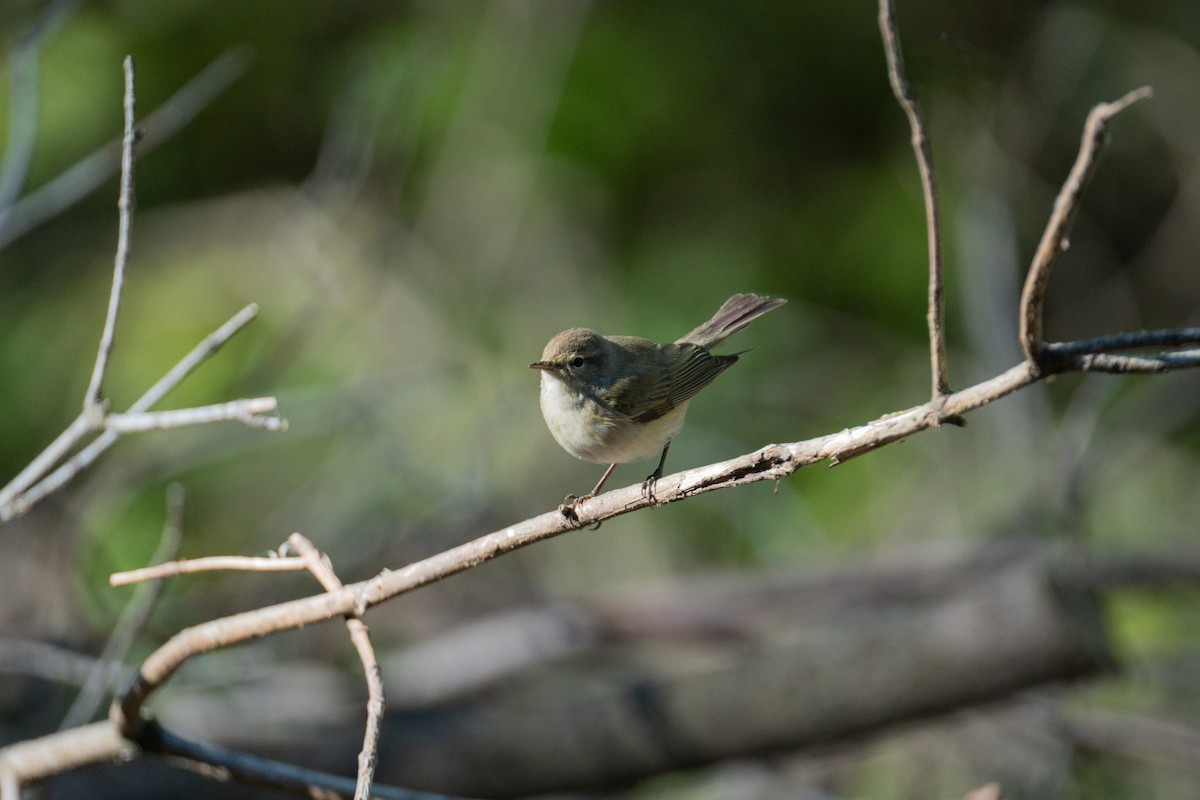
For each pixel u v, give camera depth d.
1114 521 13.38
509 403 11.65
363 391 10.77
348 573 10.45
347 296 12.71
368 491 10.90
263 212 14.76
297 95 15.24
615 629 10.28
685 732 8.68
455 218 14.77
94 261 14.29
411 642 11.29
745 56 15.84
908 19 15.72
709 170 15.52
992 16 15.50
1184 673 9.67
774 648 9.57
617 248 15.20
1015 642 8.68
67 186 9.61
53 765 5.64
